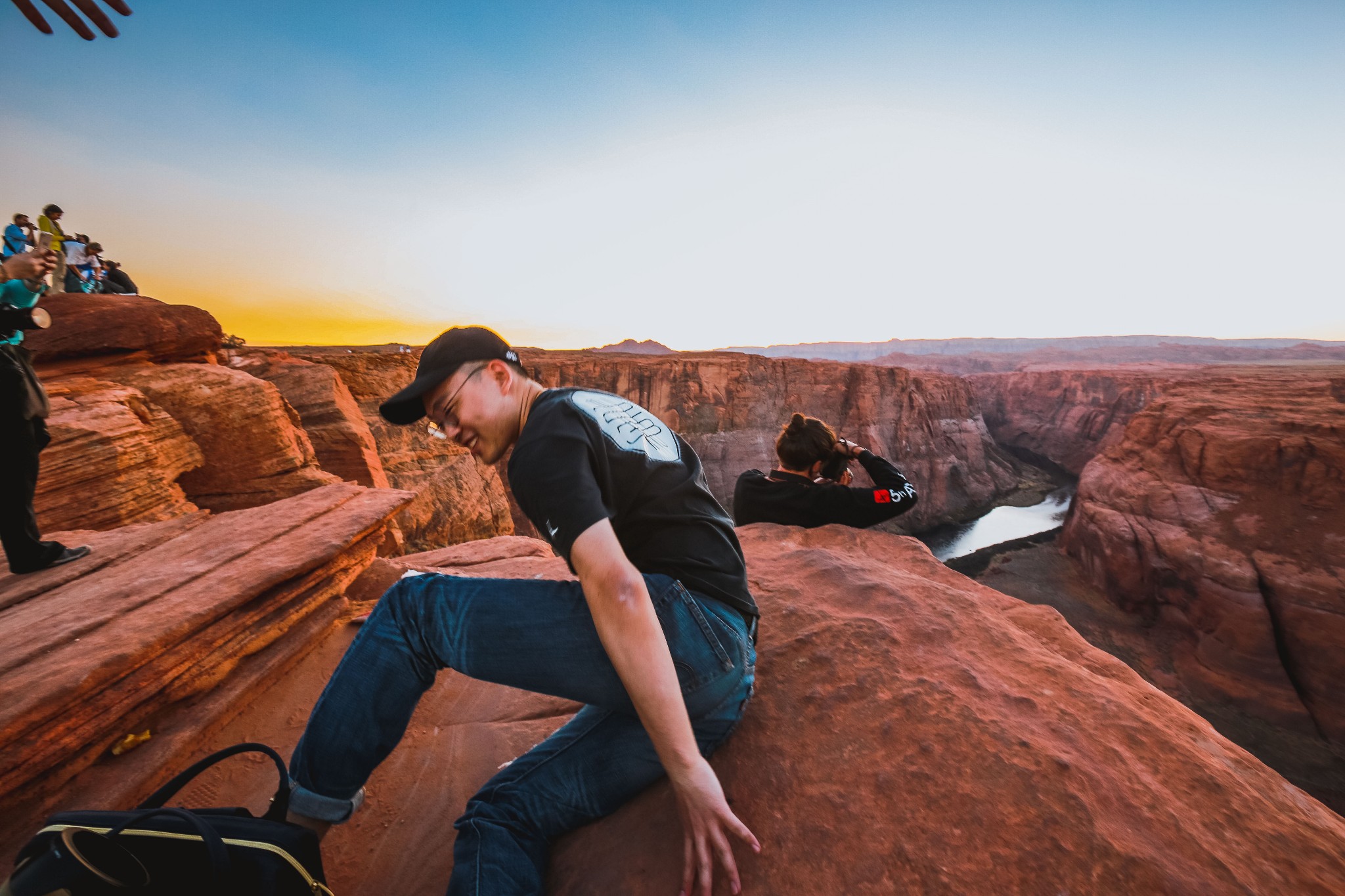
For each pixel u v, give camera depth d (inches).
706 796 40.2
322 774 47.5
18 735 59.4
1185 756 51.9
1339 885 39.9
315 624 109.4
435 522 786.8
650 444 50.3
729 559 51.3
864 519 119.5
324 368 627.8
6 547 97.0
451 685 97.4
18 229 346.9
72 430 271.9
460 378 48.2
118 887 35.8
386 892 61.9
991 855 42.8
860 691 61.5
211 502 381.7
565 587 49.3
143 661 73.4
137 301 396.8
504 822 50.6
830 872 44.0
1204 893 38.4
